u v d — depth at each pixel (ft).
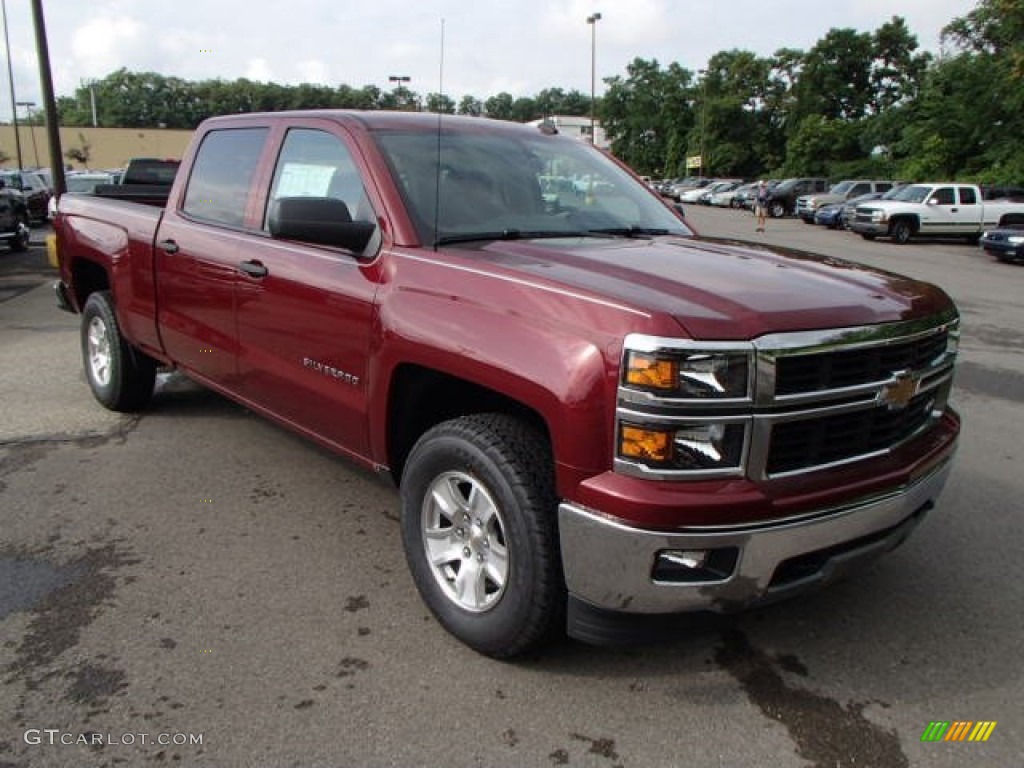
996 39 110.63
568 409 8.20
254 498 14.43
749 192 151.02
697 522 7.89
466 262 9.85
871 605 11.40
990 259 65.62
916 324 9.29
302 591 11.37
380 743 8.45
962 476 16.53
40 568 11.85
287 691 9.22
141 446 16.87
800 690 9.50
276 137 13.47
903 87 210.38
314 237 10.54
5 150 217.56
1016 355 28.07
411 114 13.12
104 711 8.82
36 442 17.03
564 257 9.99
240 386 14.03
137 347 17.39
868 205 81.71
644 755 8.38
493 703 9.10
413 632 10.41
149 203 21.26
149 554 12.34
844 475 8.71
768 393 7.98
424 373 10.41
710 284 8.97
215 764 8.11
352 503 14.30
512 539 9.01
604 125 289.33
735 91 239.09
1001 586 12.01
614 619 8.55
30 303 35.47
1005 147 104.94
